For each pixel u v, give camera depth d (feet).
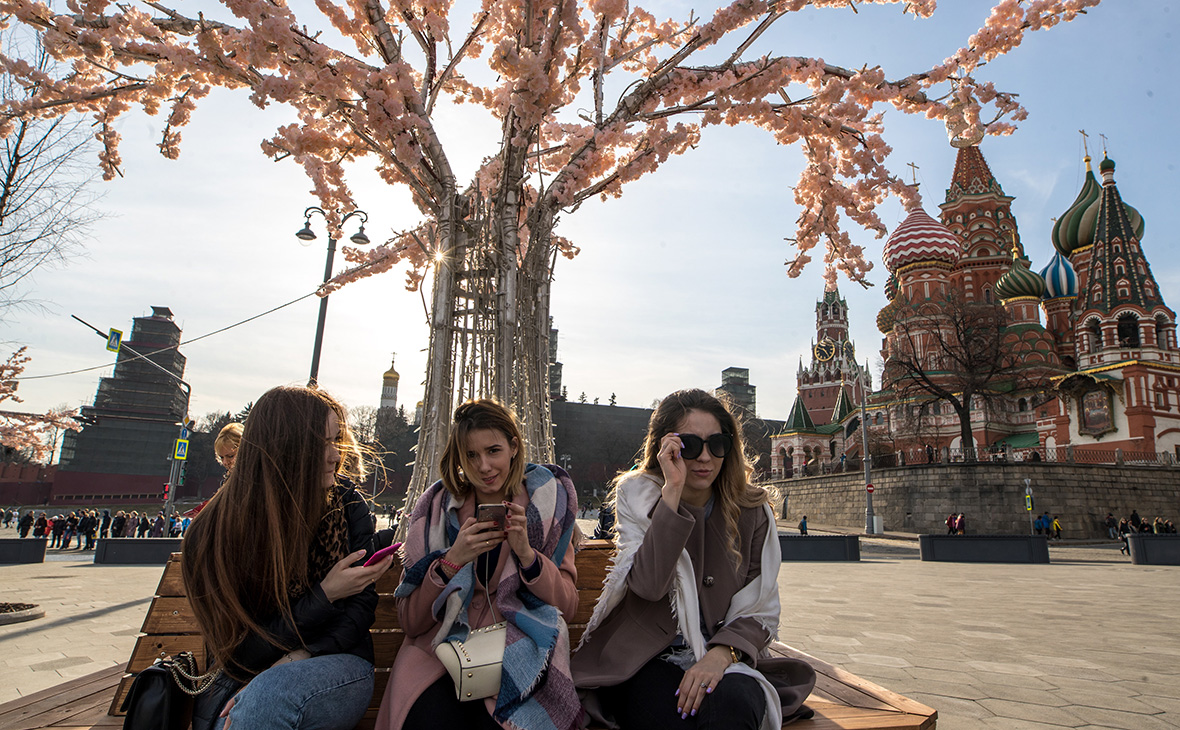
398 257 19.66
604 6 13.28
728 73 13.92
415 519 7.64
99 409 278.87
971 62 14.47
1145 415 117.91
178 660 6.53
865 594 37.91
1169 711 13.69
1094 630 24.73
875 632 24.41
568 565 7.88
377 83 12.06
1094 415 125.49
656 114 14.21
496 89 16.19
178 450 72.79
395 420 264.72
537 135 13.58
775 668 7.78
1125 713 13.56
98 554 61.72
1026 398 153.17
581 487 279.49
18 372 57.31
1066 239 173.58
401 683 6.68
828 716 7.61
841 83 14.06
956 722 12.96
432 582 6.96
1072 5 13.61
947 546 68.03
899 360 128.67
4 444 65.36
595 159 13.55
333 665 6.45
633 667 7.39
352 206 15.29
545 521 7.69
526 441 12.21
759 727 6.55
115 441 269.85
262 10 10.84
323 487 7.05
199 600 6.36
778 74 13.75
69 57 13.46
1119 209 138.21
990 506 106.93
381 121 12.02
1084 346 137.69
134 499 252.01
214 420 323.37
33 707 8.07
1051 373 148.97
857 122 15.05
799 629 25.16
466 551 6.88
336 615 6.66
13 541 61.77
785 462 216.13
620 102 13.94
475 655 6.57
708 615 7.90
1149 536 64.64
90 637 24.99
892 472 120.47
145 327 296.71
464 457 7.60
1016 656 19.72
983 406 149.07
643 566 7.54
